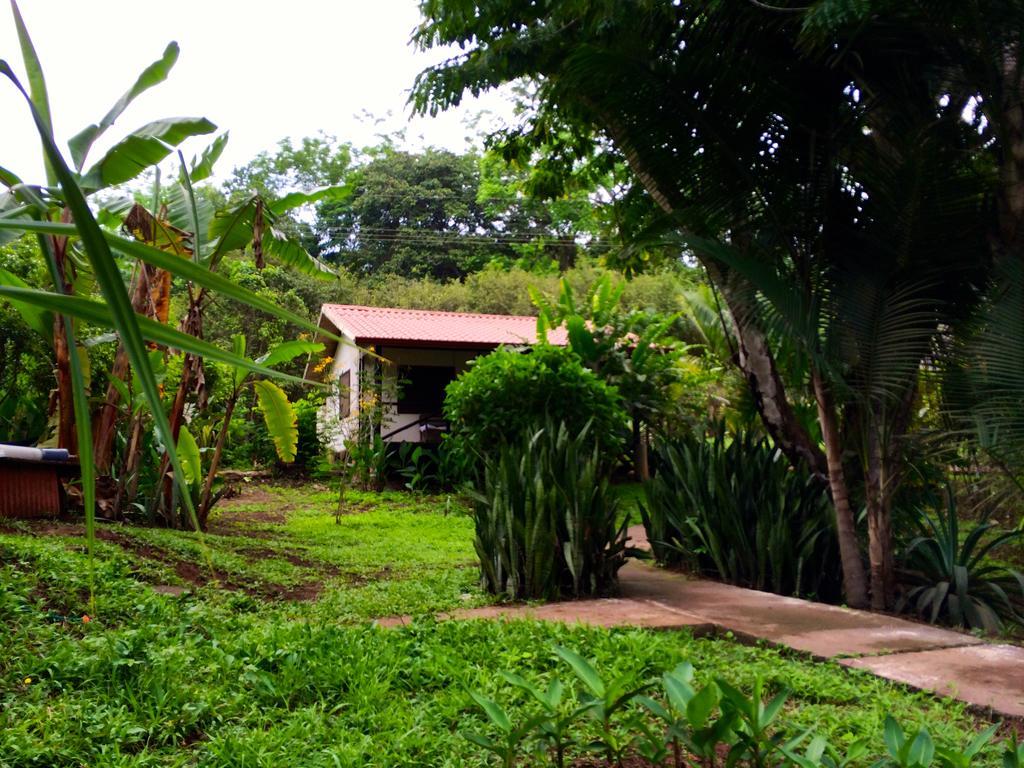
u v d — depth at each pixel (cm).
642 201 1042
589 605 615
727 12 655
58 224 124
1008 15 580
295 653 405
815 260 684
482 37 904
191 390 1002
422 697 380
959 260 648
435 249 3634
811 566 729
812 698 411
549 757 308
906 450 667
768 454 810
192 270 129
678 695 256
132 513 943
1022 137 627
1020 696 409
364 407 1603
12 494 812
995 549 871
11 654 377
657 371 1609
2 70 108
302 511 1320
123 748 312
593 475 662
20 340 1118
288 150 3816
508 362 1074
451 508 1337
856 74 675
